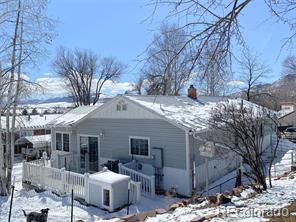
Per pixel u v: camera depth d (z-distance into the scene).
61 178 14.77
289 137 31.67
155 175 16.50
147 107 16.59
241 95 30.83
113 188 12.59
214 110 16.59
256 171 11.13
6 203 14.04
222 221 6.74
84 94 51.75
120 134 18.11
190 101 20.25
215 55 4.05
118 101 18.00
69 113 23.38
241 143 14.41
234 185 15.97
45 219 10.52
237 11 3.79
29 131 35.78
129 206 13.09
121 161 18.03
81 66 51.12
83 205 13.31
